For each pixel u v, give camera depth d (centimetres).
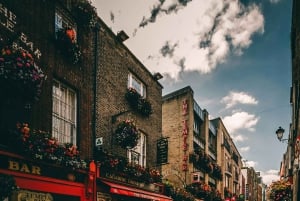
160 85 1678
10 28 688
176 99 2188
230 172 3475
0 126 636
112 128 1162
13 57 588
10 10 691
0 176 567
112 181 1059
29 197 688
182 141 2091
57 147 755
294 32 1223
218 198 2417
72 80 916
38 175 720
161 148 1552
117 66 1244
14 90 595
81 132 945
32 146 673
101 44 1137
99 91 1100
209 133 2770
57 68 849
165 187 1538
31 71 605
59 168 788
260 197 7650
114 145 1173
